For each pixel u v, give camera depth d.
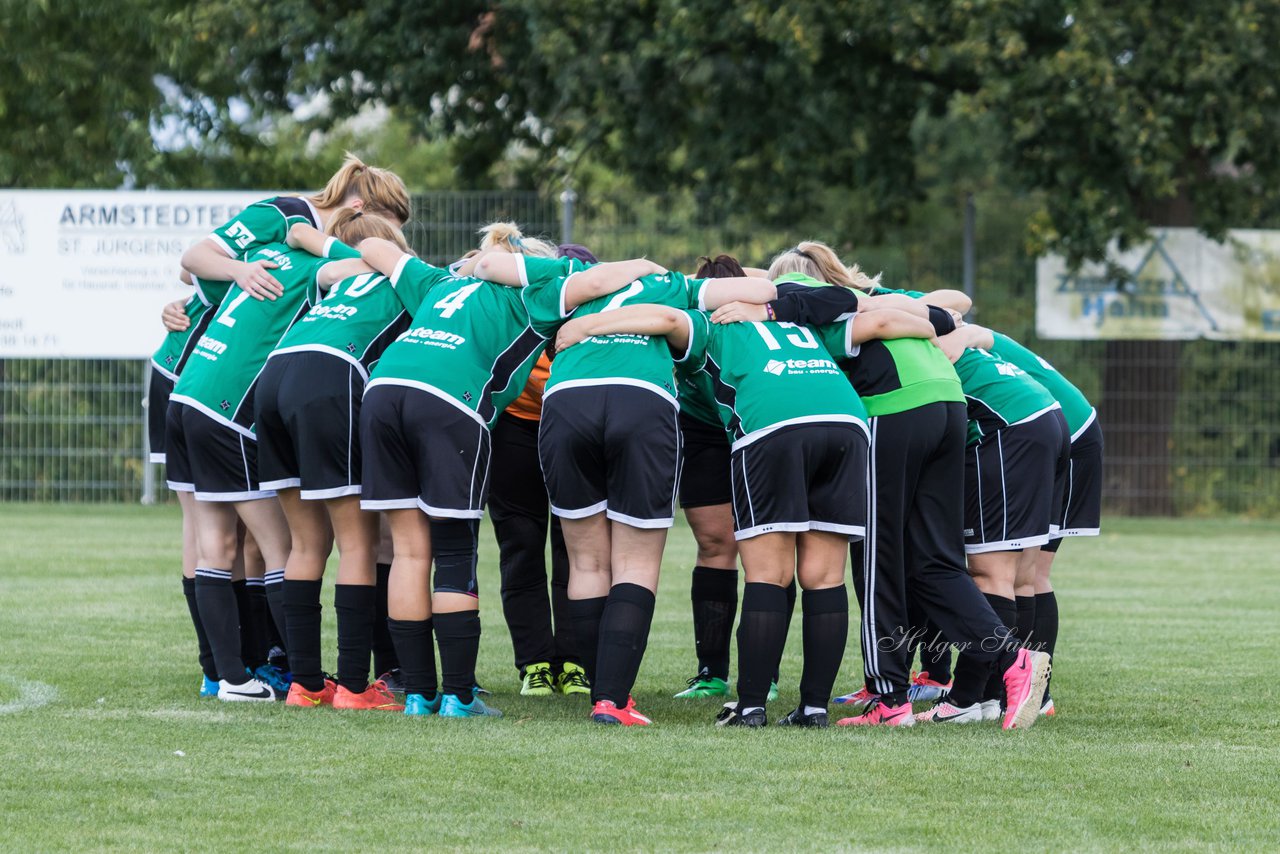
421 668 19.92
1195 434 59.28
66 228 56.19
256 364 20.62
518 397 22.62
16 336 56.41
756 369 19.30
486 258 20.22
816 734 18.44
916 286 58.56
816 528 19.30
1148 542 51.34
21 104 77.81
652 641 28.23
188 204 56.16
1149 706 21.22
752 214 60.47
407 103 67.75
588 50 61.47
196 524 21.45
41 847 12.93
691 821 13.99
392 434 19.41
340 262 20.78
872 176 66.69
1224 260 57.97
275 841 13.19
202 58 78.19
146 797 14.59
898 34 56.31
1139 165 54.50
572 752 16.89
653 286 19.84
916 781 15.77
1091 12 54.16
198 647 24.08
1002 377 21.41
